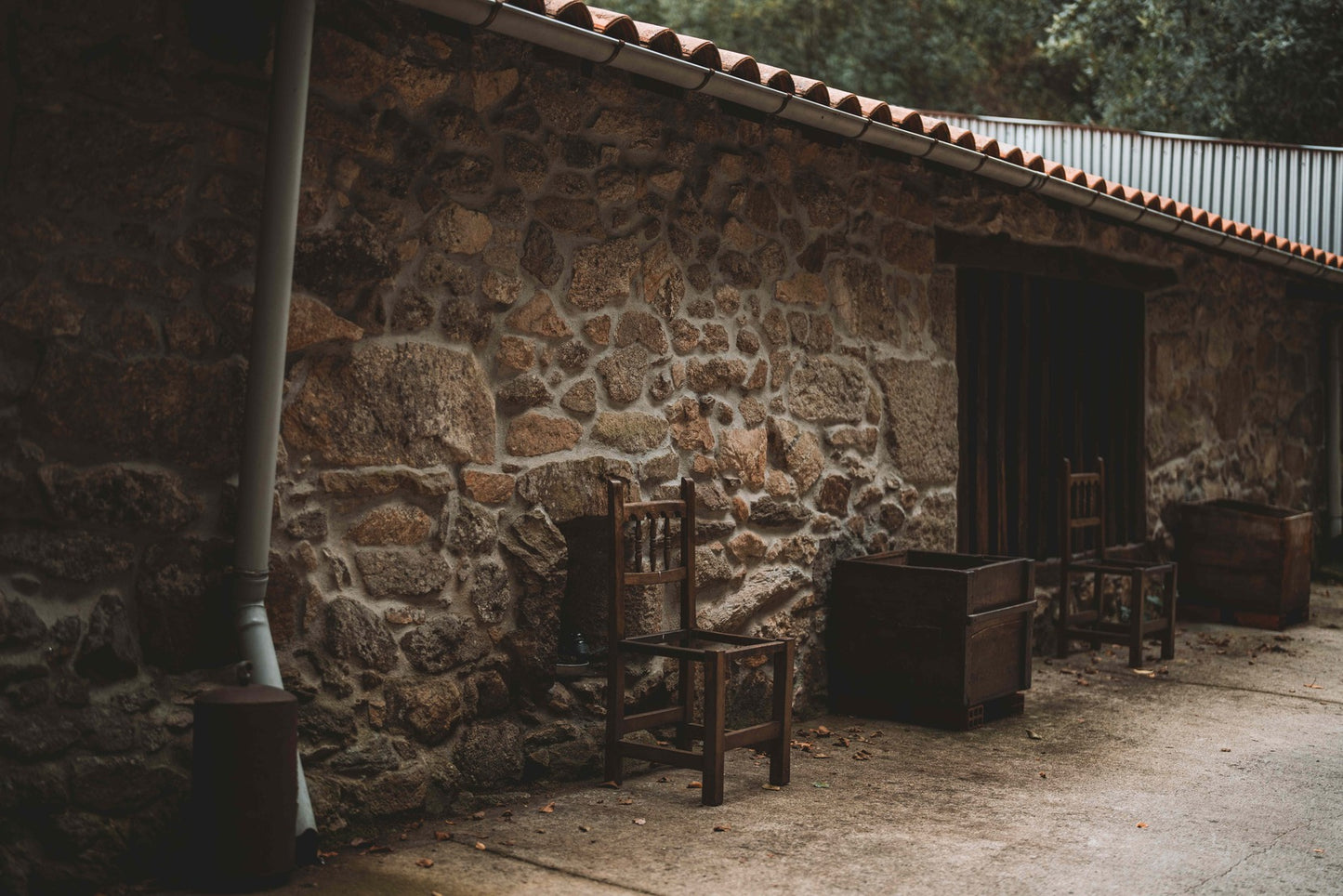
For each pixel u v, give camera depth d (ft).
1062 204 21.39
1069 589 22.13
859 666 17.26
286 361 11.66
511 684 13.58
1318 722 17.30
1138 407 25.17
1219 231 24.06
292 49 10.82
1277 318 30.68
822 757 15.14
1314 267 27.22
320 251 11.76
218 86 11.09
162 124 10.76
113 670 10.57
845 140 17.58
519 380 13.57
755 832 12.26
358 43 11.94
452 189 12.87
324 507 11.93
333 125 11.82
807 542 17.29
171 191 10.82
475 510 13.16
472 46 12.96
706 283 15.76
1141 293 25.22
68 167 10.21
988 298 21.01
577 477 14.14
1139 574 20.86
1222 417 28.27
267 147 10.97
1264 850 12.03
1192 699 18.63
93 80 10.34
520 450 13.60
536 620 13.69
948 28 61.41
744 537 16.31
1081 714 17.63
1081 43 54.44
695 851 11.65
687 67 13.43
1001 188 20.48
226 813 10.11
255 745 10.15
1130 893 10.79
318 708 11.85
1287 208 37.60
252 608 11.14
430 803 12.61
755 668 16.43
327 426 11.91
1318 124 50.65
